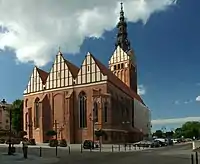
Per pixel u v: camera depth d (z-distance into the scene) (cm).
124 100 9481
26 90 9288
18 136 9138
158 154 4025
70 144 7656
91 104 8019
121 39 11494
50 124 8581
